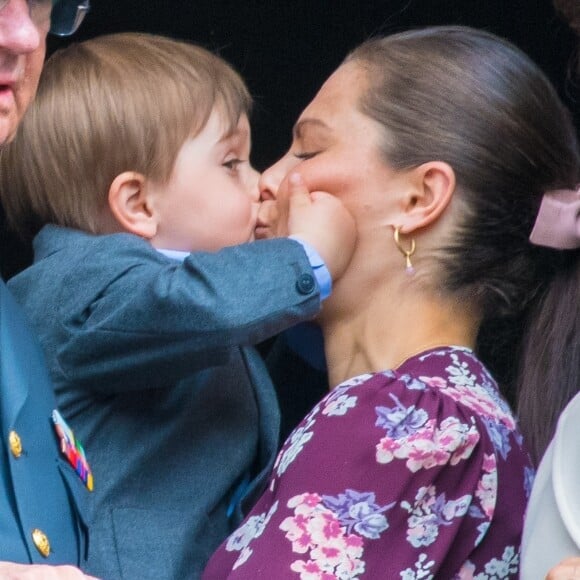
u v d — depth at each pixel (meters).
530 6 16.06
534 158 9.40
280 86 16.62
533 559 7.10
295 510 8.31
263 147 16.66
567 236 9.38
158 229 10.46
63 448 8.14
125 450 9.71
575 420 7.11
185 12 16.67
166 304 9.23
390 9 16.47
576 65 10.05
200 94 10.45
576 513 6.96
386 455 8.36
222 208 10.48
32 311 9.82
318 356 10.41
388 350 9.30
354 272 9.39
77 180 10.38
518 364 9.84
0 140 7.92
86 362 9.55
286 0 16.55
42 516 7.68
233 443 10.02
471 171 9.24
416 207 9.29
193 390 9.95
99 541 9.44
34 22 7.96
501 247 9.39
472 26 16.28
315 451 8.48
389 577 8.20
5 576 6.61
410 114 9.32
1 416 7.71
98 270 9.71
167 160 10.35
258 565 8.20
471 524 8.43
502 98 9.38
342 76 9.67
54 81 10.48
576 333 9.59
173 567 9.52
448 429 8.44
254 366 10.39
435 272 9.28
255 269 9.26
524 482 8.76
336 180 9.41
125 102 10.32
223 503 10.05
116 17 16.67
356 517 8.28
